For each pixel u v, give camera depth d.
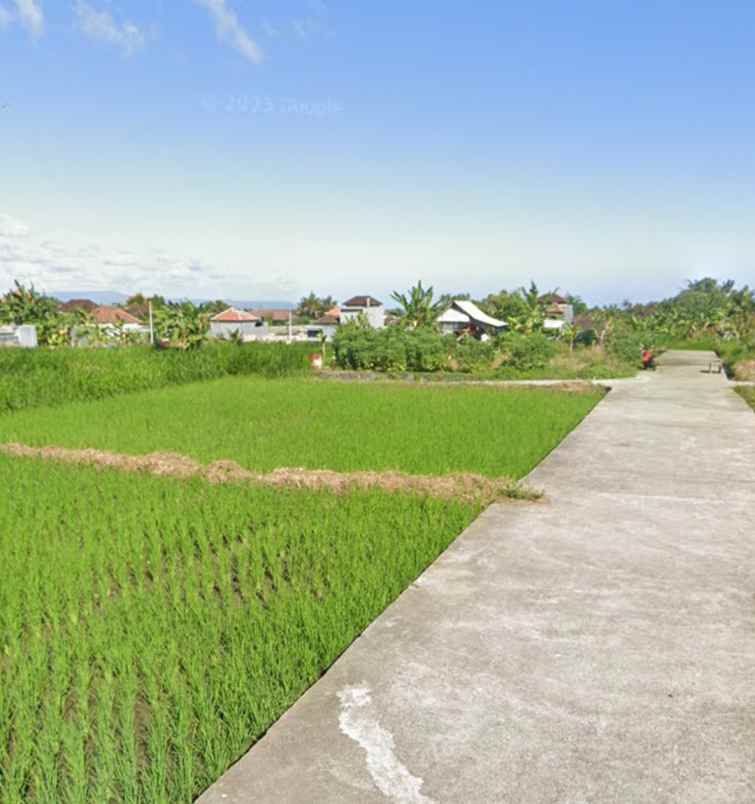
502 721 3.44
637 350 37.03
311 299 108.44
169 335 37.53
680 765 3.09
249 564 6.13
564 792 2.90
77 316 53.38
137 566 5.81
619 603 4.93
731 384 24.70
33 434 13.73
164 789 3.03
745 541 6.37
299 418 15.87
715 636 4.40
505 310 65.81
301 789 2.94
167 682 3.93
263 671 4.08
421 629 4.52
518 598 5.04
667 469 9.59
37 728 3.61
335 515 7.49
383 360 34.75
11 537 6.79
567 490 8.39
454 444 11.89
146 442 12.69
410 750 3.21
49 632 4.77
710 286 115.38
